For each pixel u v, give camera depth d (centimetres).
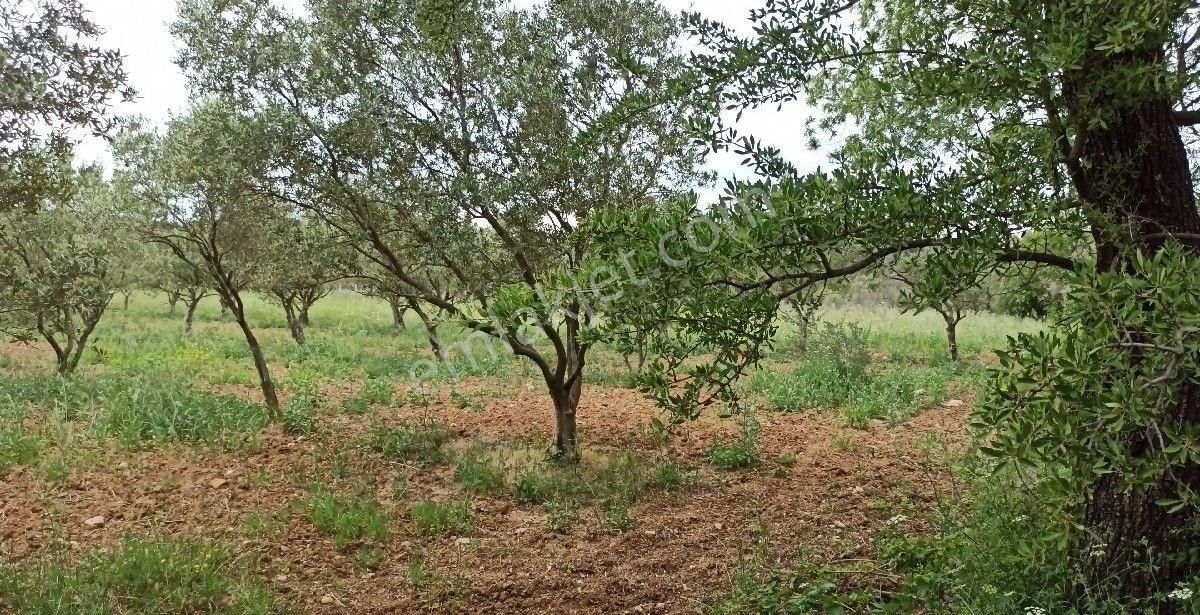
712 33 323
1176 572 329
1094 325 212
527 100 612
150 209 736
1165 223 318
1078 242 326
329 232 700
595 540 532
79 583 430
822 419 895
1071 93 273
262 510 569
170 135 679
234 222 748
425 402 965
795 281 319
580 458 707
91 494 598
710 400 326
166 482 621
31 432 741
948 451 728
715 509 591
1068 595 356
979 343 1495
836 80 428
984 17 284
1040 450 212
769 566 475
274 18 647
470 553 508
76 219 859
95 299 908
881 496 609
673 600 442
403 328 2017
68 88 407
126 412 787
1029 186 307
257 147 606
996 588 364
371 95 607
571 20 636
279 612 423
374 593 450
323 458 703
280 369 1232
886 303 1902
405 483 640
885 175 296
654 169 653
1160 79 267
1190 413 306
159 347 1409
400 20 598
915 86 293
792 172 304
